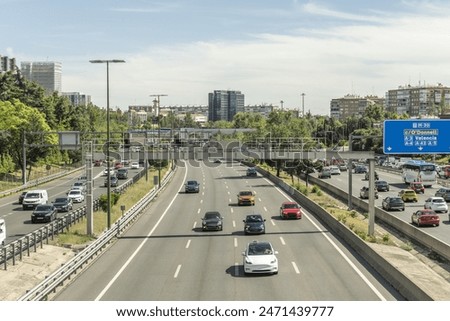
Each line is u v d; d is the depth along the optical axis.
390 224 53.66
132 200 66.69
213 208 63.47
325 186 86.06
